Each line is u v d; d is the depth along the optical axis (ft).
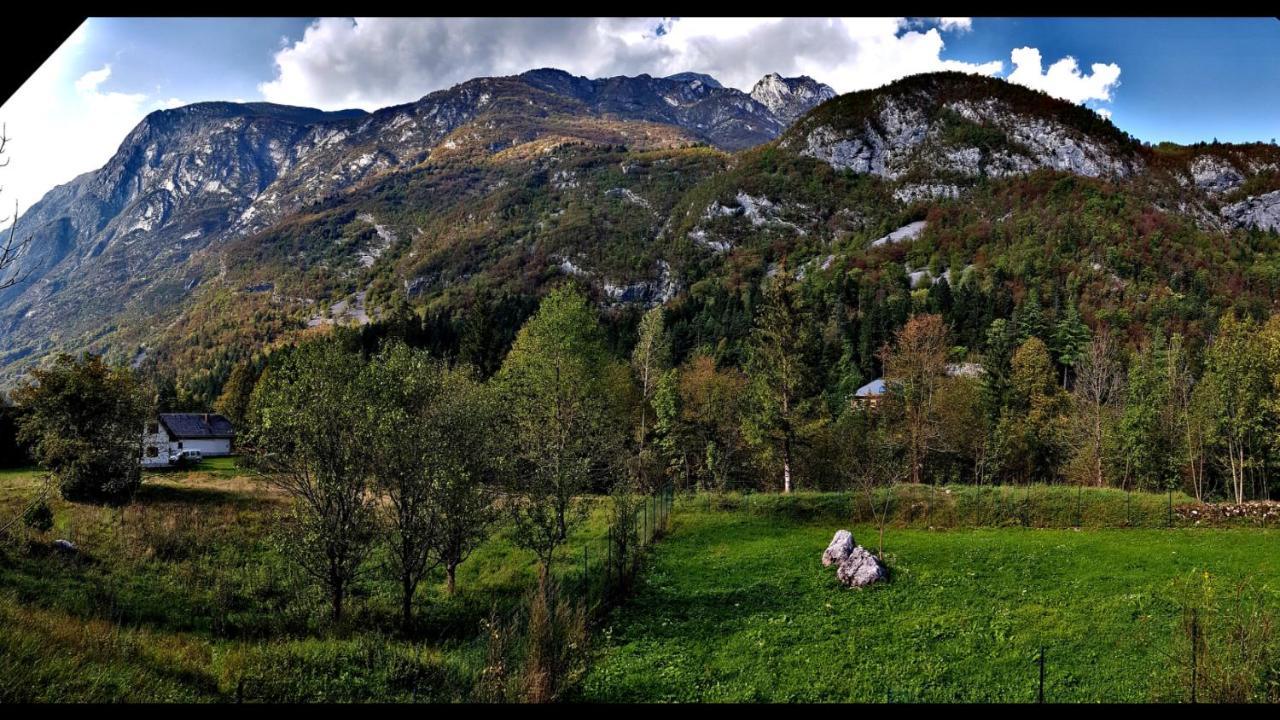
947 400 219.00
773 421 187.62
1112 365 236.02
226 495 161.27
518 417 109.40
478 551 118.73
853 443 204.13
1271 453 185.98
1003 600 85.92
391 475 85.76
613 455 131.03
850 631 77.41
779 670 66.95
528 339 195.93
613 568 102.12
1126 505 133.69
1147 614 76.59
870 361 369.30
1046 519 134.72
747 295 534.37
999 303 423.64
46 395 152.76
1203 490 212.43
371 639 72.28
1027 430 225.15
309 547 83.20
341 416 84.79
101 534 114.42
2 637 49.60
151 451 235.40
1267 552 103.24
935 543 118.11
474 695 56.13
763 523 139.03
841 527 137.80
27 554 91.71
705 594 93.25
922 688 61.36
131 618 80.18
